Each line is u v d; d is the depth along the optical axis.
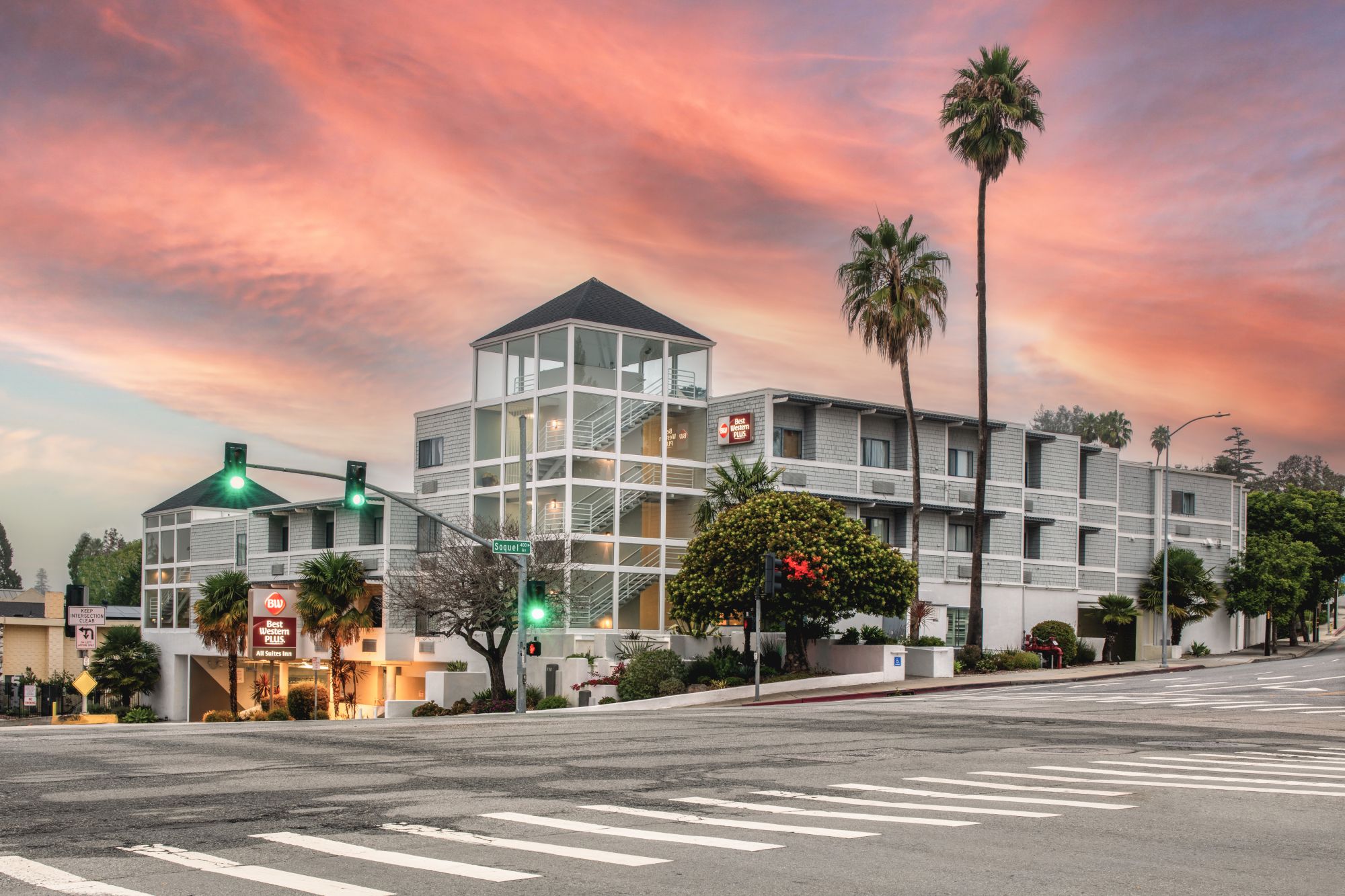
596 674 47.88
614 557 52.47
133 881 8.32
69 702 73.81
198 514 74.94
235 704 61.19
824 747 19.25
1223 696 34.03
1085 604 61.28
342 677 58.47
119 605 120.44
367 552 59.34
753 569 42.16
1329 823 11.07
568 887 8.12
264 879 8.37
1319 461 169.75
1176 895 7.99
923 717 26.30
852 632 47.00
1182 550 63.88
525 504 37.84
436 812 11.78
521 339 55.44
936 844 9.88
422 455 60.06
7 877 8.43
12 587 154.00
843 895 7.91
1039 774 15.23
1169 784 14.02
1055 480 60.31
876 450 55.25
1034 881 8.41
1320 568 75.06
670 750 18.72
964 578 55.81
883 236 48.91
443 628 49.88
